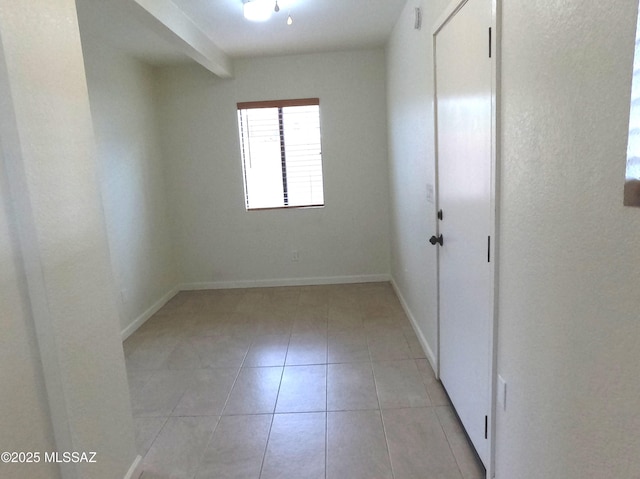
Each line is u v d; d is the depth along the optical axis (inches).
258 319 147.5
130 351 125.9
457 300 81.2
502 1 53.7
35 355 53.3
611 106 33.7
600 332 36.5
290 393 98.3
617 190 33.3
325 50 164.7
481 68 62.6
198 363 116.2
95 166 66.3
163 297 169.5
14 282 50.4
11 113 49.3
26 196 50.9
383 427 83.7
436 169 92.3
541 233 46.1
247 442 81.6
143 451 80.3
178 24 111.1
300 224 180.9
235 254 183.8
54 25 57.6
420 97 105.1
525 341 51.3
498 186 57.0
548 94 43.5
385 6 118.6
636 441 32.6
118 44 136.9
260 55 165.6
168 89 171.9
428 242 104.1
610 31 33.4
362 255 182.5
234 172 177.0
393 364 109.4
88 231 63.6
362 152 174.2
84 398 60.9
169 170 177.6
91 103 126.6
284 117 175.9
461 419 81.7
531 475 51.4
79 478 58.1
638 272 31.3
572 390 41.3
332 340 126.4
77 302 60.2
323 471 72.9
